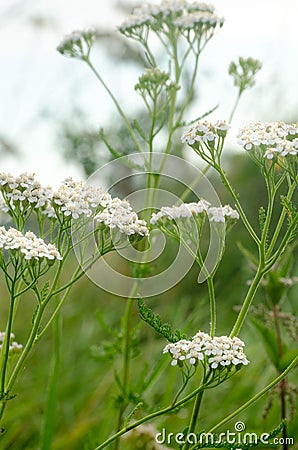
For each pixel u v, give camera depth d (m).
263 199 9.13
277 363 4.81
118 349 5.55
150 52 5.77
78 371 7.49
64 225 3.86
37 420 6.33
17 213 3.97
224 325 7.96
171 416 6.11
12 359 4.15
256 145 3.83
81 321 8.36
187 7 5.77
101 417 6.44
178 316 7.77
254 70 5.96
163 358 5.22
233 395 6.55
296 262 7.74
